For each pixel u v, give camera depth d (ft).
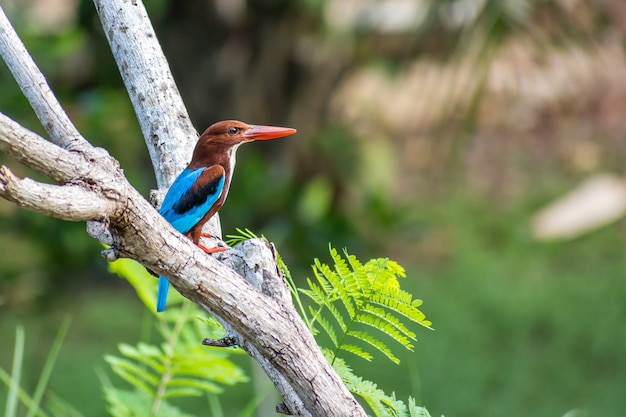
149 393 16.21
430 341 41.22
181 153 13.80
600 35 37.01
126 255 9.49
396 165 63.00
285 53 48.55
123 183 9.03
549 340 41.98
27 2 40.91
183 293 10.02
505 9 34.96
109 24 13.91
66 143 10.68
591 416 36.09
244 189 45.01
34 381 35.91
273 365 9.92
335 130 51.08
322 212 46.80
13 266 43.37
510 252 53.06
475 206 59.67
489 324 43.09
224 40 48.19
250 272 10.57
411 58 39.40
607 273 48.19
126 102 42.45
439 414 36.65
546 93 67.36
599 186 58.95
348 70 48.85
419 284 48.32
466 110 38.99
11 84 36.37
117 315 43.37
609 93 68.39
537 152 66.80
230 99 49.08
